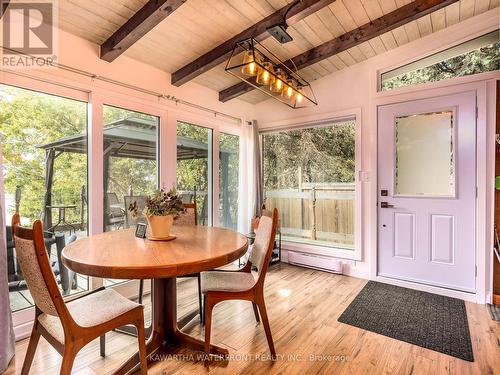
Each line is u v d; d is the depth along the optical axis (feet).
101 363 5.76
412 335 6.84
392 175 10.50
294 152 13.85
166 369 5.59
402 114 10.27
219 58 9.15
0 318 5.49
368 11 8.48
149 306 8.52
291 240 13.82
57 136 7.64
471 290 9.04
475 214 8.99
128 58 8.99
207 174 12.22
